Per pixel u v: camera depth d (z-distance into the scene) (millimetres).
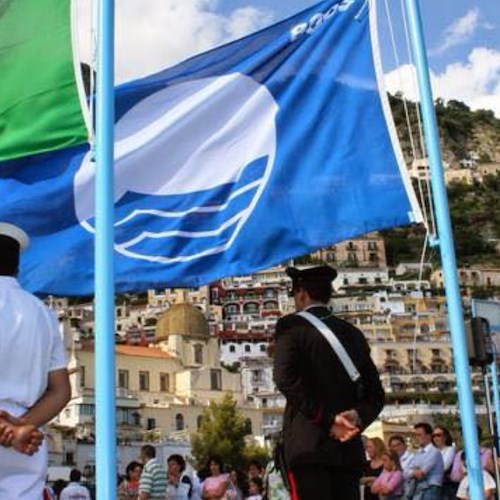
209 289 162125
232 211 7812
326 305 5473
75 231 7762
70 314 116312
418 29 7168
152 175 7941
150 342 133500
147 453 15984
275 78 7969
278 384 5141
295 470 5125
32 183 7738
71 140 6707
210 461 16047
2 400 3691
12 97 6812
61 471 68062
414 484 12555
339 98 7793
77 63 6750
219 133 7973
